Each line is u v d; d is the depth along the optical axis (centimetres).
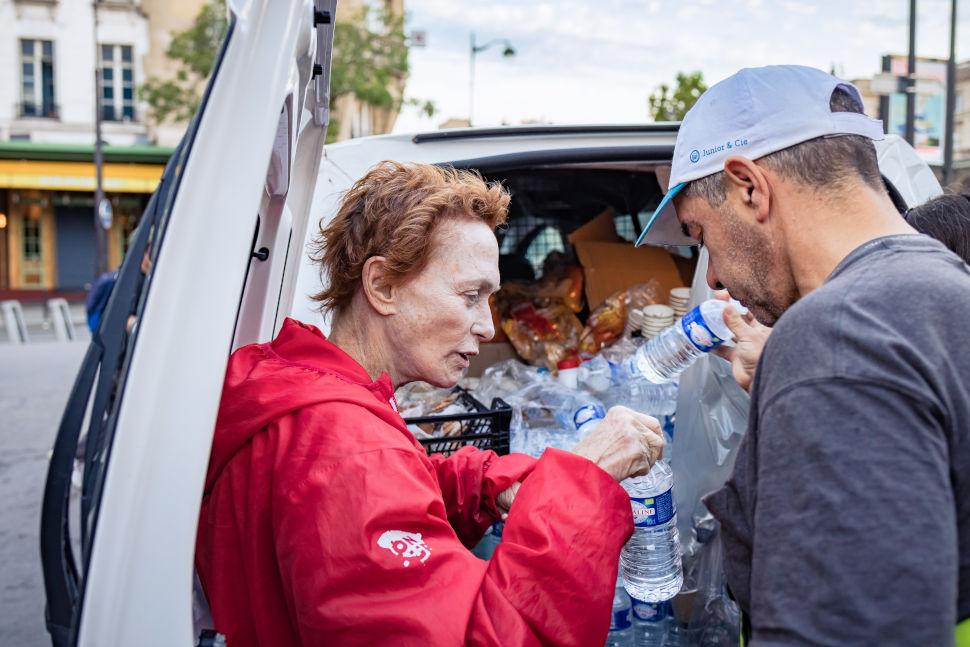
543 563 93
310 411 97
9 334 1391
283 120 109
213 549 99
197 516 80
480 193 116
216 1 1970
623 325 255
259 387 101
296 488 92
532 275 301
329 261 118
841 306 77
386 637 86
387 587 88
